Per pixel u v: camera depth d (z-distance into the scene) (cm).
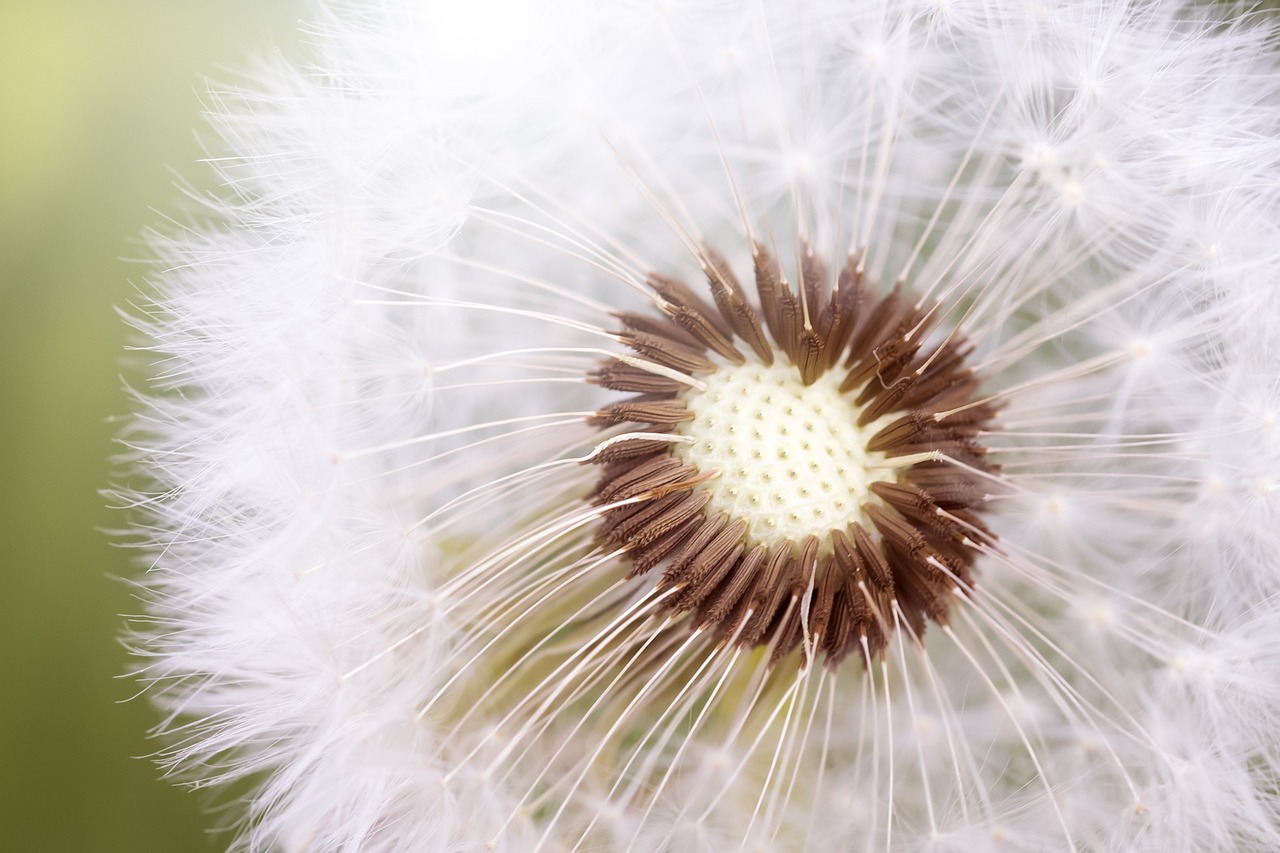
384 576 10
